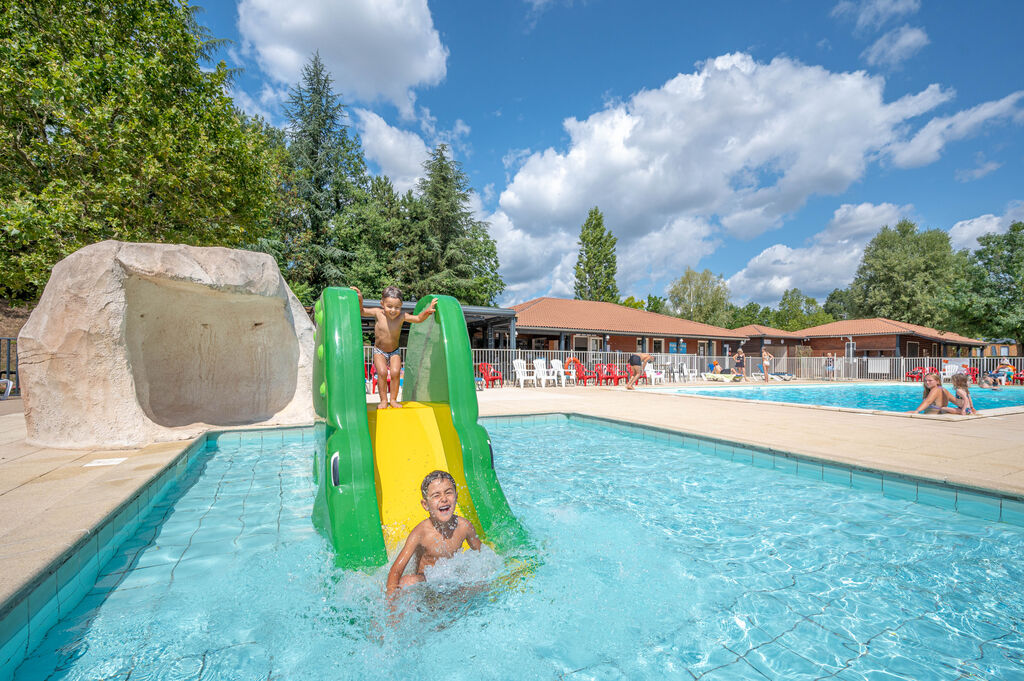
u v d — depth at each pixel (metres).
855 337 39.78
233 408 8.47
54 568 2.49
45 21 12.25
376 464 3.71
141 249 6.27
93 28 12.26
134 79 11.63
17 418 8.16
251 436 7.39
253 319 8.12
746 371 28.20
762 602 2.79
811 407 10.95
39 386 5.90
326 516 3.52
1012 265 30.52
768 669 2.18
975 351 47.88
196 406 8.25
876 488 5.00
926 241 54.38
